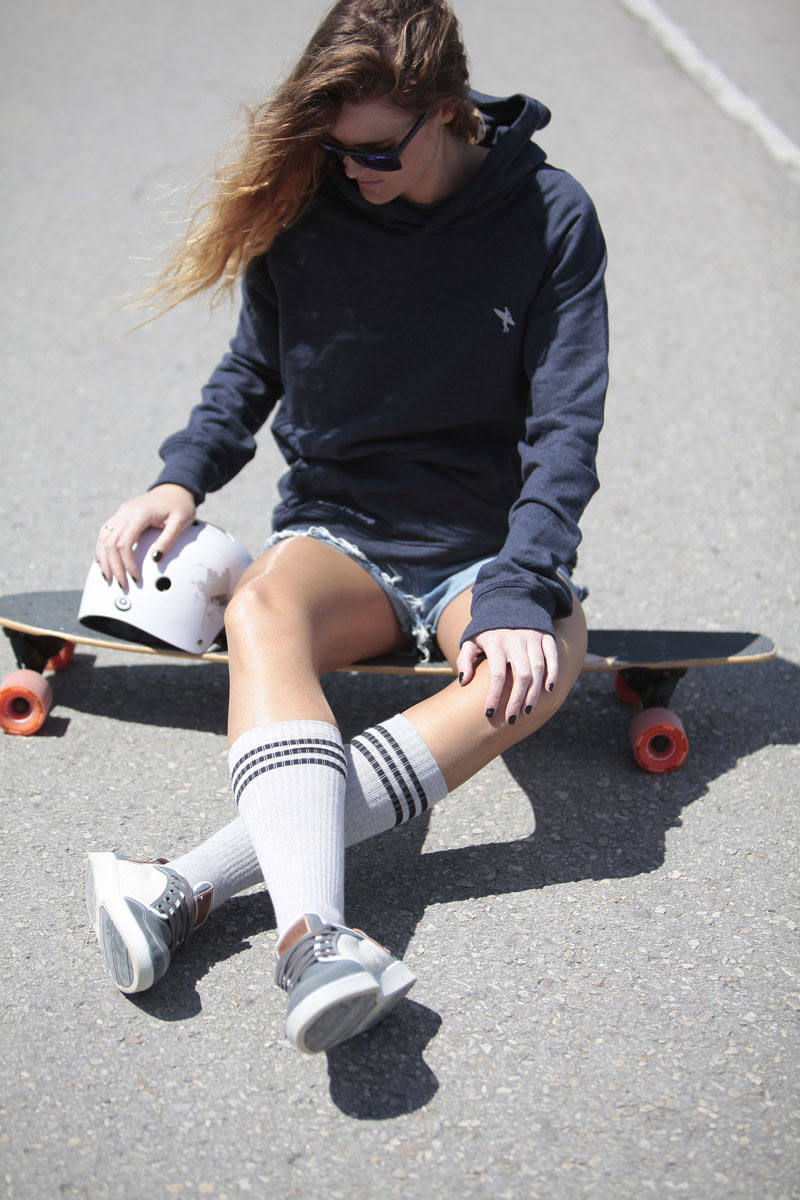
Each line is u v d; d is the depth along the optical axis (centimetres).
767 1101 207
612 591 375
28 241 609
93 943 239
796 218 641
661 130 730
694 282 579
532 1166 195
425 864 263
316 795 215
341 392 275
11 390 492
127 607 280
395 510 278
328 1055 214
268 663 231
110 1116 202
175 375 509
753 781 293
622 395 495
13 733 304
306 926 200
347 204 268
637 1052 216
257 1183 192
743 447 461
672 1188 192
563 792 288
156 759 297
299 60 243
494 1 934
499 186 257
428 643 282
